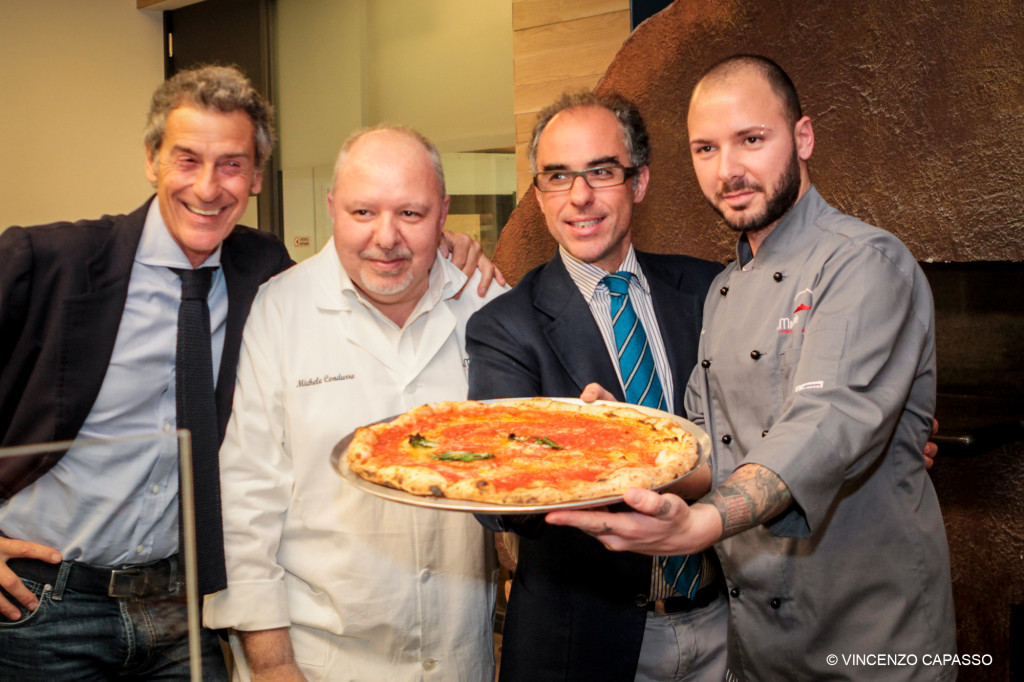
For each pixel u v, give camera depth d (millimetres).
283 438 1715
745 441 1508
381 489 1163
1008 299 2195
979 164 2211
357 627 1650
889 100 2334
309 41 4766
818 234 1486
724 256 2658
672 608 1650
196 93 1609
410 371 1742
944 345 2311
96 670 1323
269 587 1623
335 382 1704
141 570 1097
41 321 1602
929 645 1419
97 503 1215
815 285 1425
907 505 1445
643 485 1130
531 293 1818
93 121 5230
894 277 1368
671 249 2781
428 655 1692
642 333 1753
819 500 1201
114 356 1676
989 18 2152
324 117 4758
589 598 1611
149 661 1096
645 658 1661
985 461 2305
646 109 2760
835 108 2430
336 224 1602
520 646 1658
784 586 1476
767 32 2510
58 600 1249
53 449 1047
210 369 1704
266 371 1700
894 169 2350
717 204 1513
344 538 1655
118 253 1672
